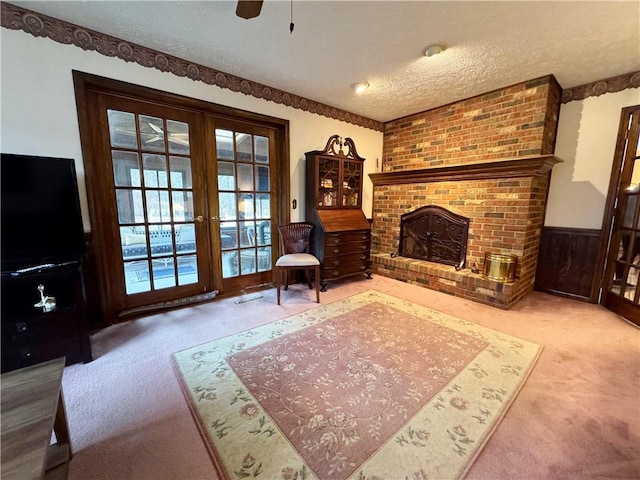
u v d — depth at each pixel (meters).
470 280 2.98
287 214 3.38
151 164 2.52
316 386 1.61
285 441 1.25
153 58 2.31
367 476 1.09
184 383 1.63
